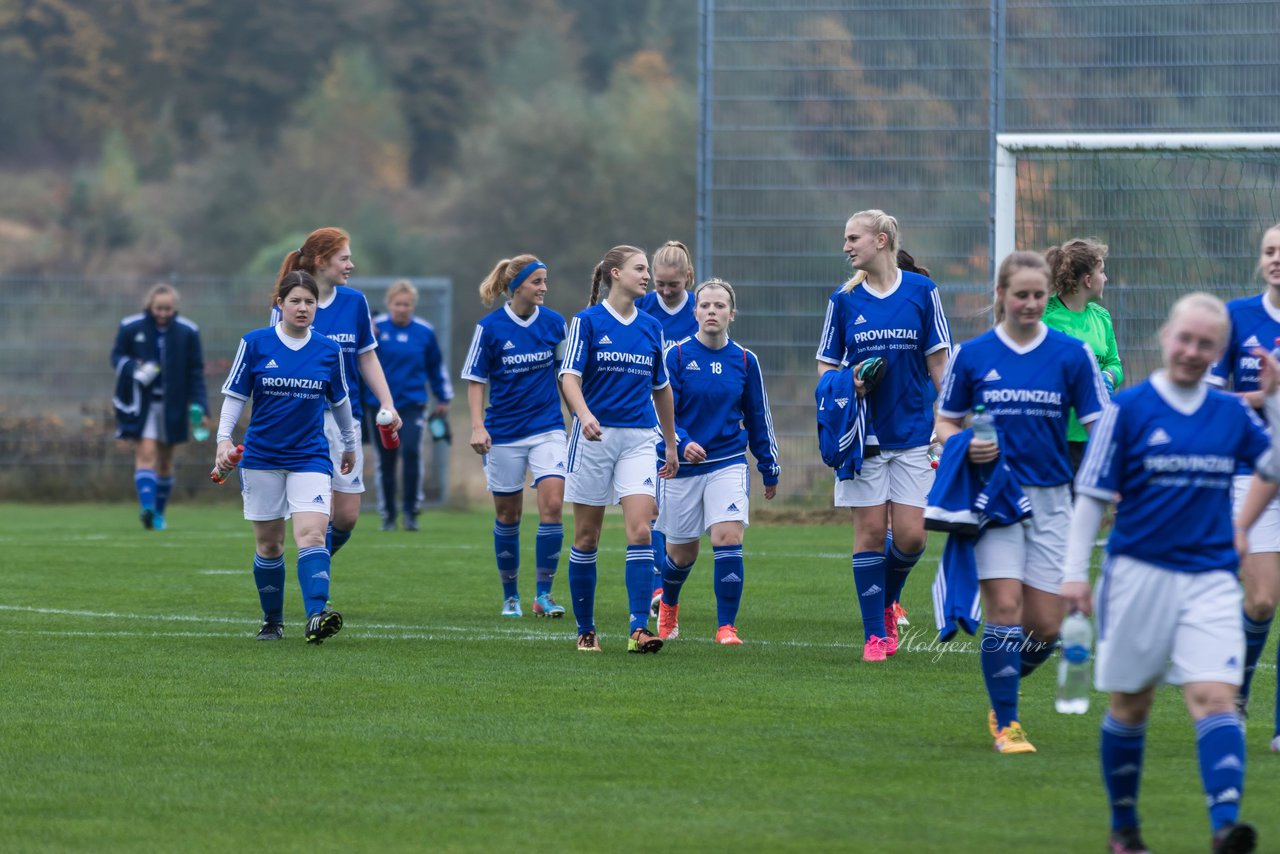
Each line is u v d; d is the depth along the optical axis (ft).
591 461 79.92
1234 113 147.64
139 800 50.55
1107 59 150.82
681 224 401.70
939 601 56.90
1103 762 45.24
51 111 480.64
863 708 65.41
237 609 97.09
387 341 156.35
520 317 96.07
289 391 81.61
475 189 414.62
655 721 62.59
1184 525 44.62
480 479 198.80
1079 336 85.15
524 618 94.73
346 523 93.76
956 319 156.25
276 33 480.23
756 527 159.12
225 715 63.57
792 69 160.04
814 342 161.38
